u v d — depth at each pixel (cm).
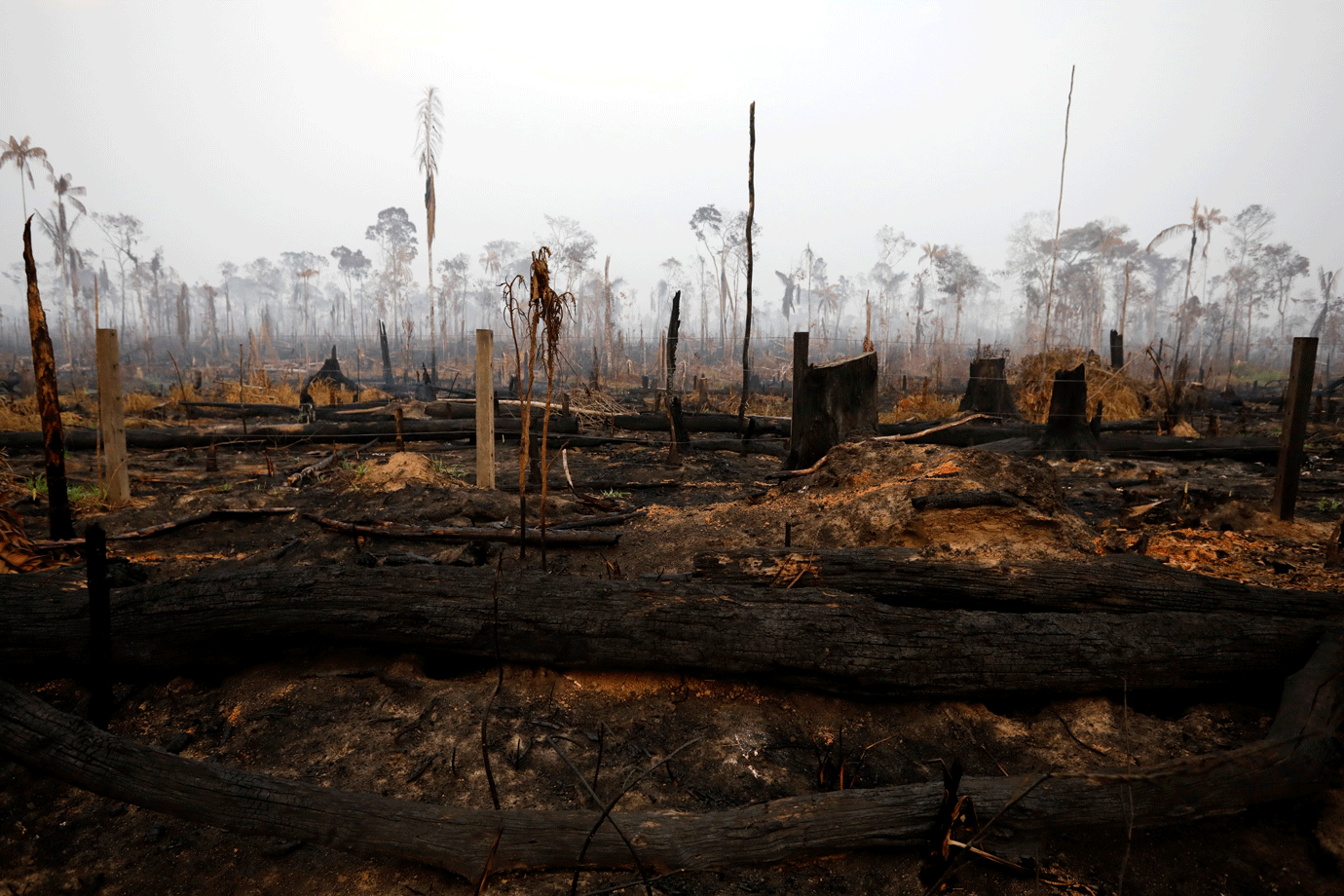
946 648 326
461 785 269
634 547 560
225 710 321
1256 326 7988
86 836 242
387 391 2852
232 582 352
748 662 330
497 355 5134
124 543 561
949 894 216
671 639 335
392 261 8462
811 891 220
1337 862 228
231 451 1213
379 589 350
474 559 501
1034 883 221
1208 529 622
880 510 512
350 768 279
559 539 553
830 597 362
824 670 325
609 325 4556
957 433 1297
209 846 237
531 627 340
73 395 1870
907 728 317
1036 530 482
